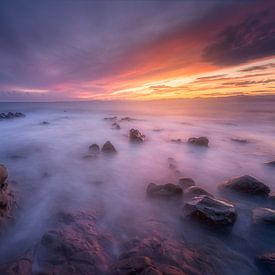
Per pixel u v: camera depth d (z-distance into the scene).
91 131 24.20
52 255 4.58
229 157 13.95
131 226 6.12
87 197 8.14
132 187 9.14
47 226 6.13
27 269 4.23
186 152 15.10
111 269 4.18
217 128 26.41
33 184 9.38
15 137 21.02
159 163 12.62
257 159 13.51
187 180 9.20
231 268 4.61
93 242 5.06
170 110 61.06
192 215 6.22
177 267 4.38
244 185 8.31
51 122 32.47
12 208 6.71
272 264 4.50
